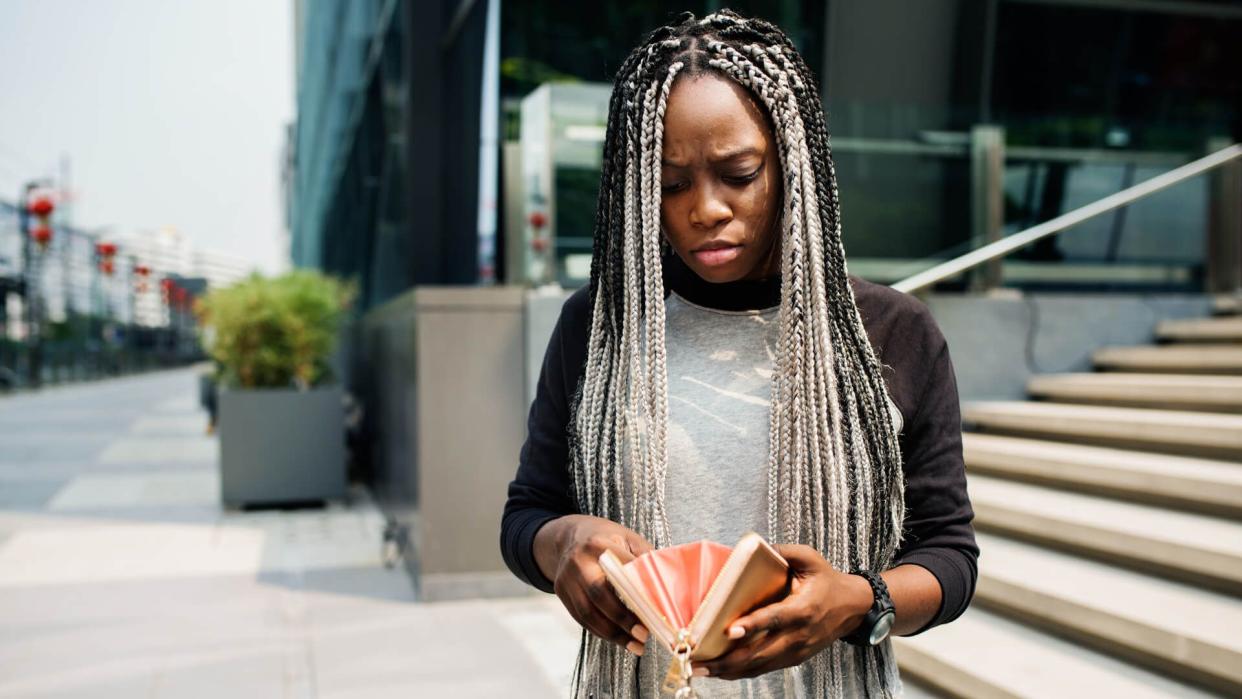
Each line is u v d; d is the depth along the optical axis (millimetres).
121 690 3730
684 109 996
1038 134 6004
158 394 27609
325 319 8055
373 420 8016
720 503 1090
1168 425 4262
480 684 3777
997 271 5703
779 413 1065
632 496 1099
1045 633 3391
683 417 1102
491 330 4852
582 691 1152
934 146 5789
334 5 13477
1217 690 2816
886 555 1087
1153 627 2949
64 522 7062
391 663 4012
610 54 5656
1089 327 5711
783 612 860
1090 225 5930
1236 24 6562
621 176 1114
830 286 1069
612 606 919
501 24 5477
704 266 1040
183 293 49906
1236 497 3545
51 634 4418
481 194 5922
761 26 1063
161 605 4871
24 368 29969
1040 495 4277
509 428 4875
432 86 6684
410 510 5293
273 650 4188
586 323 1187
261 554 5980
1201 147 6434
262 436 7430
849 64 5918
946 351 1149
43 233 19750
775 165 1037
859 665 1110
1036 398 5543
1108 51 6422
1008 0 6160
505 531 1146
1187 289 6051
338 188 13531
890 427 1079
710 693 1092
